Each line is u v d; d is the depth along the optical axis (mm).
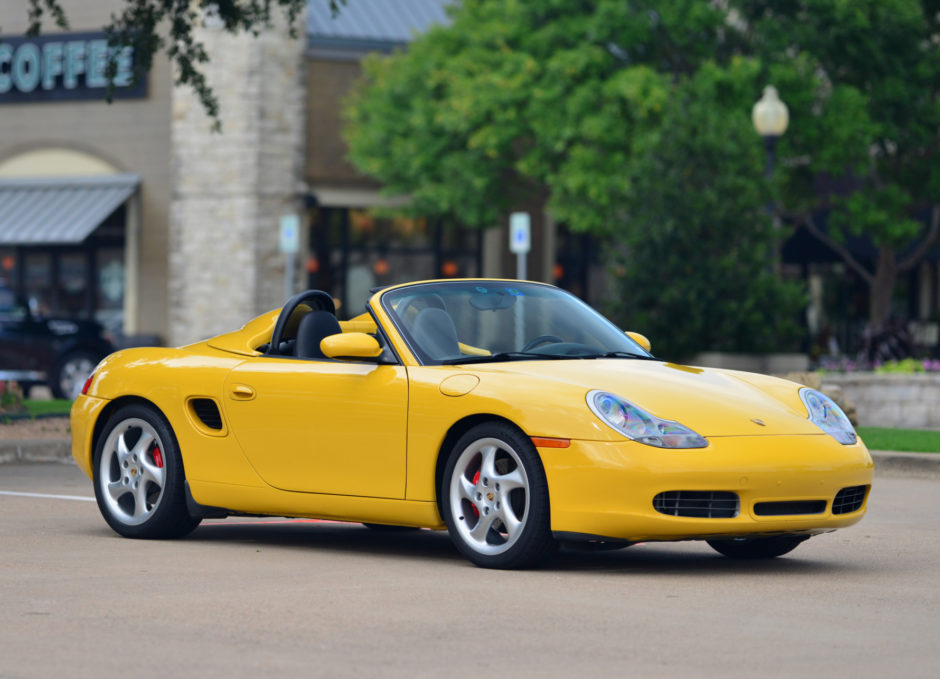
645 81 41062
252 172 48281
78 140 50281
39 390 43812
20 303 36969
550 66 42500
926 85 44031
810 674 7625
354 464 11883
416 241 51531
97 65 49812
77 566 11250
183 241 48969
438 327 12109
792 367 32875
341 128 49625
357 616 9133
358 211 50594
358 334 11680
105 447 13352
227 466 12664
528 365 11633
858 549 12961
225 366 12828
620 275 33469
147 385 13156
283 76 48531
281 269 48781
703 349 32844
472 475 11430
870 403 32969
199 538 13344
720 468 10656
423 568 11289
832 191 51531
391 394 11695
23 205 49594
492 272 52594
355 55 49688
